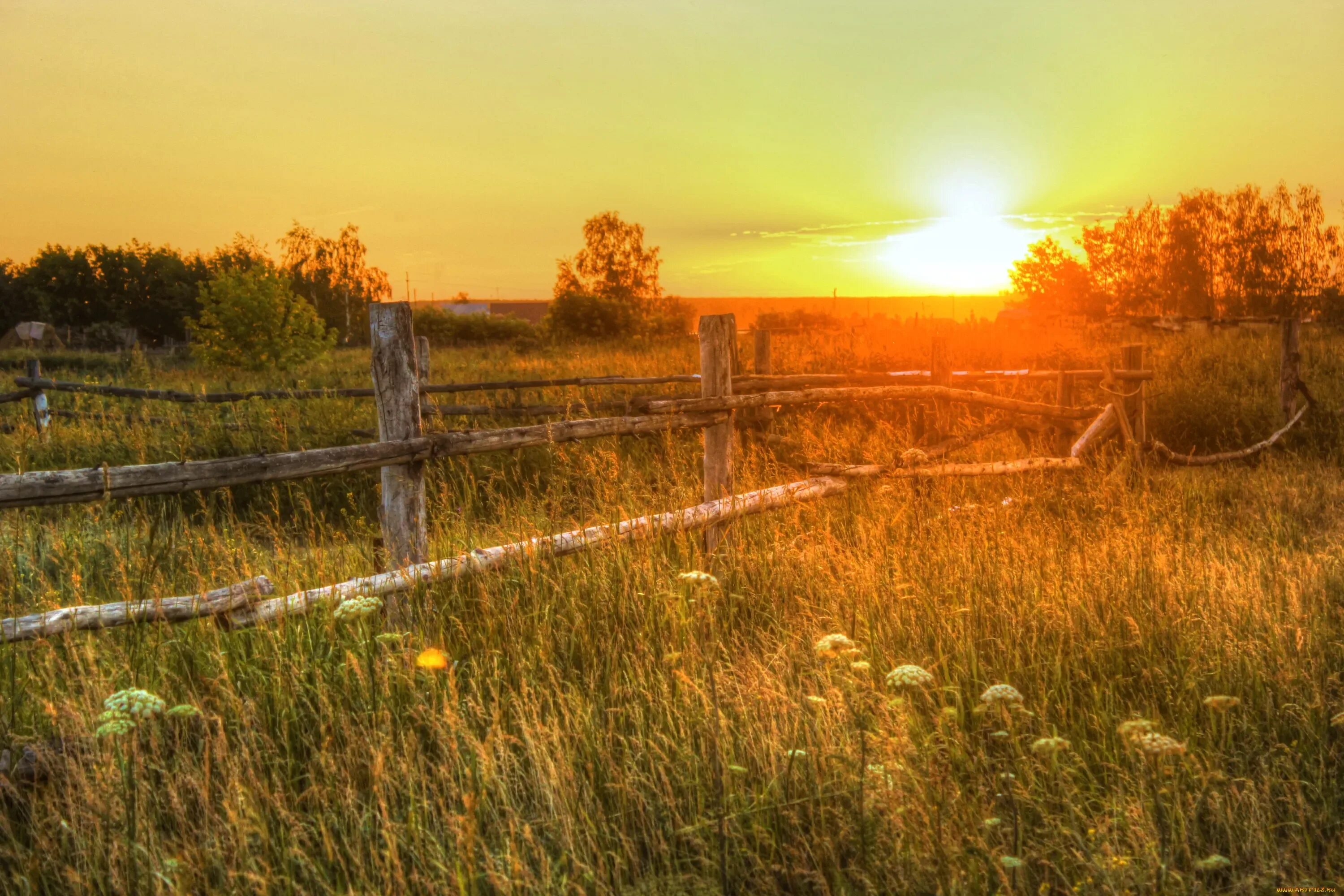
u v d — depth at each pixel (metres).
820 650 2.59
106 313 64.38
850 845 2.38
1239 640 3.47
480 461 7.75
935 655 3.45
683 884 2.32
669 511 4.66
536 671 3.23
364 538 5.46
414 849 2.26
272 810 2.41
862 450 7.35
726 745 2.73
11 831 2.31
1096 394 10.38
